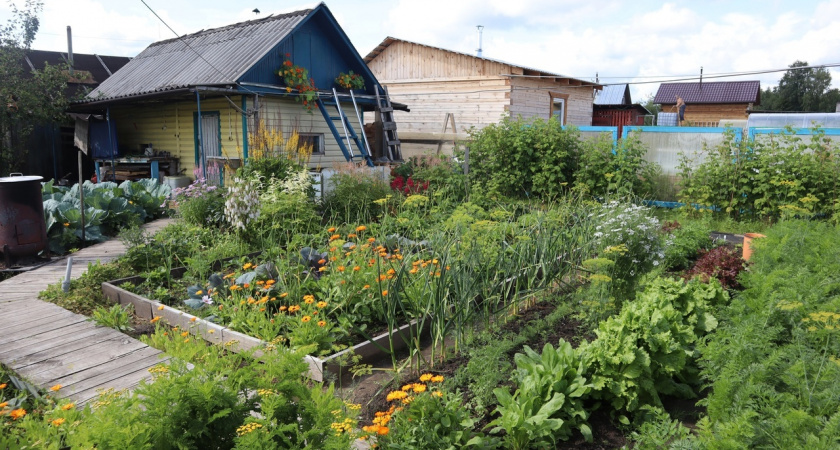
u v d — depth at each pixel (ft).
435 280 15.72
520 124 44.88
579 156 42.37
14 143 51.65
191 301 18.04
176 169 48.98
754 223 35.04
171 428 8.02
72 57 62.08
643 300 15.05
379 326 17.19
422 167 43.01
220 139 44.91
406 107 56.34
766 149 35.73
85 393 12.50
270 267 19.33
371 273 17.88
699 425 9.89
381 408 12.34
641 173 40.40
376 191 33.81
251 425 7.80
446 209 33.63
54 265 24.64
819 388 10.58
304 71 44.96
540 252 19.85
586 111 76.33
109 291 20.22
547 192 42.47
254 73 42.75
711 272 21.80
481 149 44.86
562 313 17.74
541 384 11.59
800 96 243.60
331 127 46.26
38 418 10.70
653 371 12.67
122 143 55.93
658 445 10.10
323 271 20.47
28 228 24.39
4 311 18.51
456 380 13.17
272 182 31.22
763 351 12.00
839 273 18.24
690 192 37.37
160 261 23.84
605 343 12.36
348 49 49.62
